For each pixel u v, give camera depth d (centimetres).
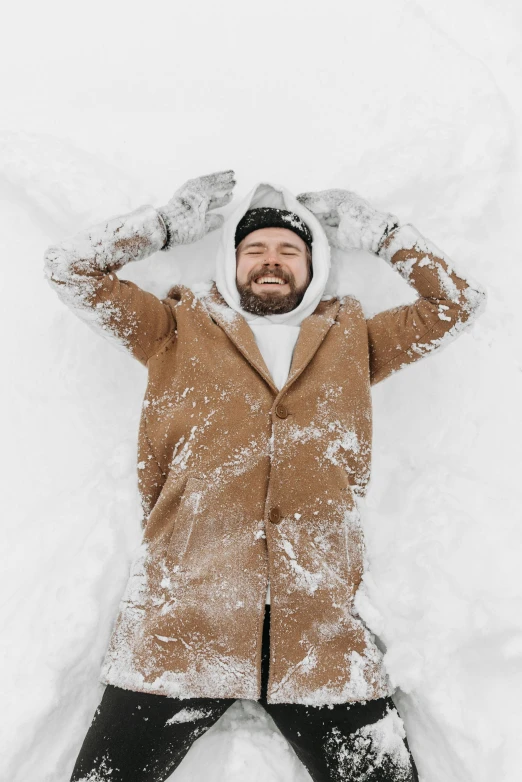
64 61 238
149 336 168
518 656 157
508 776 147
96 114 231
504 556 169
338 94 233
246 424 156
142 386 202
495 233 223
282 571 146
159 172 222
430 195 220
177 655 142
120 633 149
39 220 213
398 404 204
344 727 141
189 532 150
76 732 159
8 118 229
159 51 239
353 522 159
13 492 188
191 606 144
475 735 150
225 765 161
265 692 150
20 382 199
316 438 157
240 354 167
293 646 145
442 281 169
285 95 233
